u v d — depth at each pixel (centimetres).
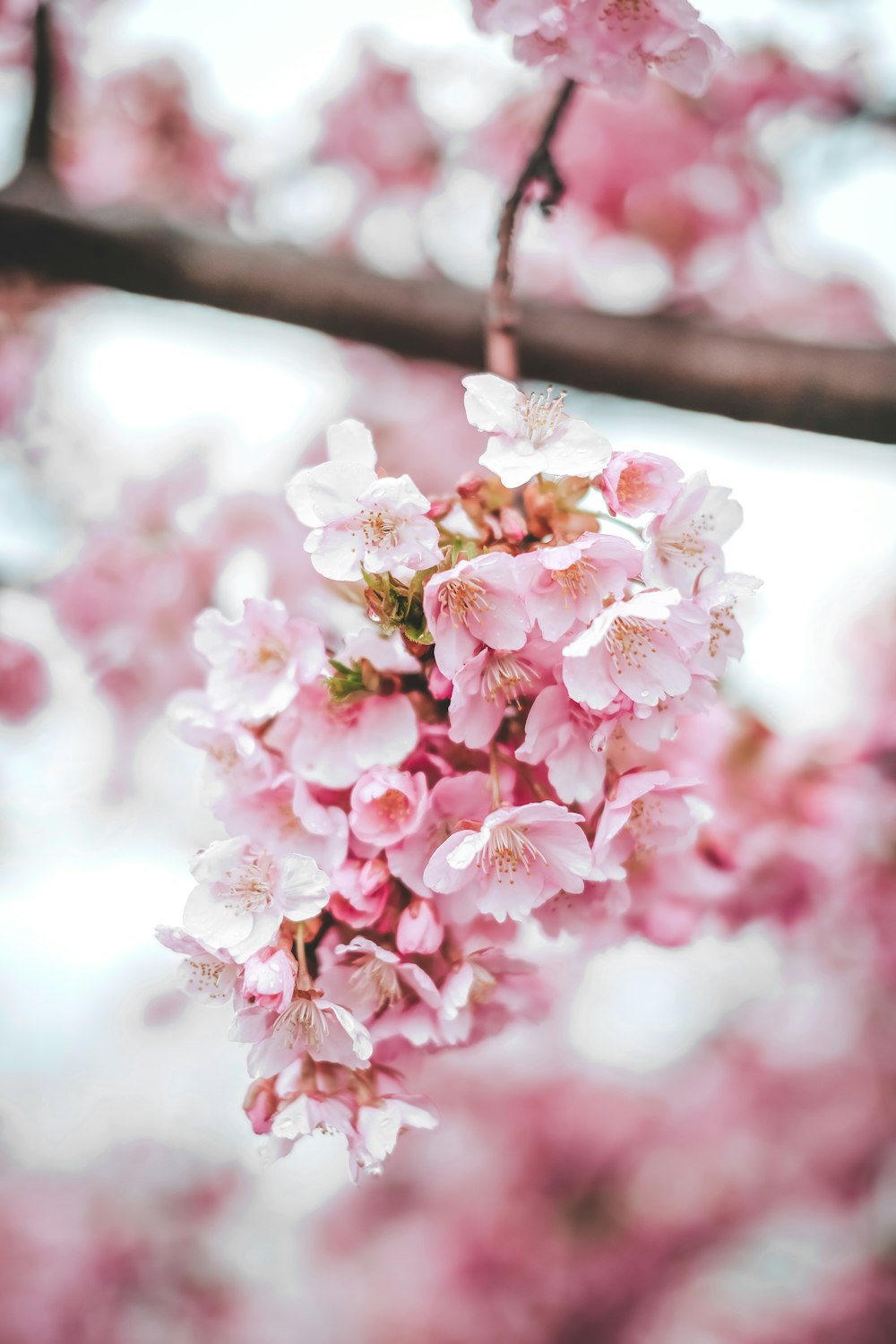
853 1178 718
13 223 287
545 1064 770
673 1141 741
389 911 150
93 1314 658
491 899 143
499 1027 164
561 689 144
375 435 496
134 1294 672
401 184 501
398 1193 752
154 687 402
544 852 143
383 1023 149
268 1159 146
